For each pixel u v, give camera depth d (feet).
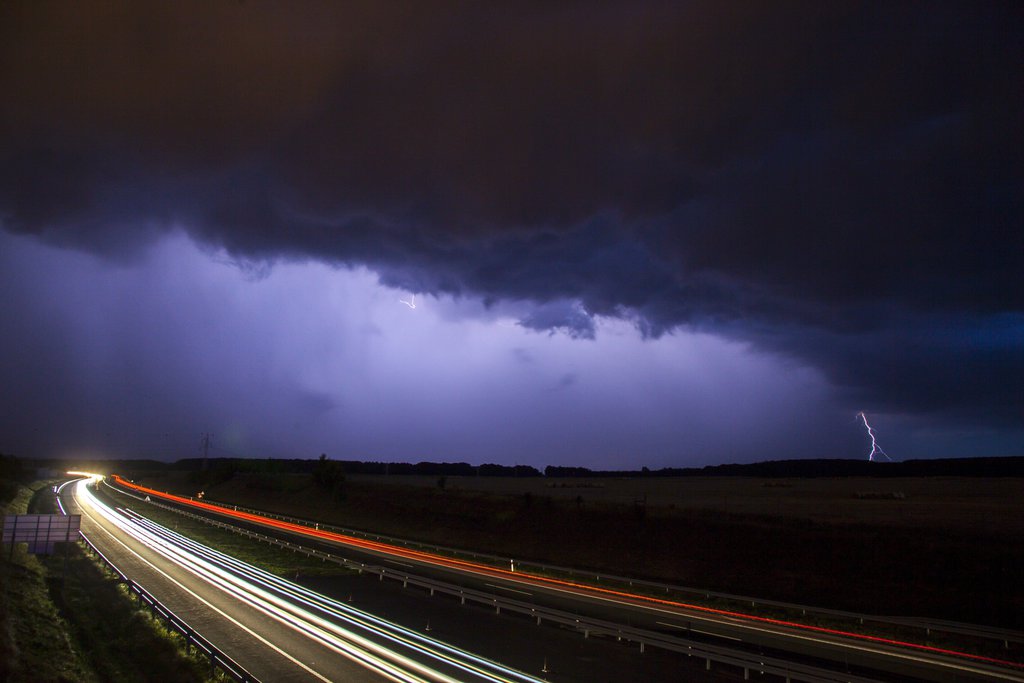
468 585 137.18
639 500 274.98
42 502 314.96
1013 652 87.66
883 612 119.34
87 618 98.94
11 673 59.72
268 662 72.13
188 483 537.65
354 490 340.59
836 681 68.03
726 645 88.84
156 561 151.53
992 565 125.90
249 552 174.40
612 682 71.26
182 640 79.15
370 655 76.33
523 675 71.51
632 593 133.18
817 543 152.35
